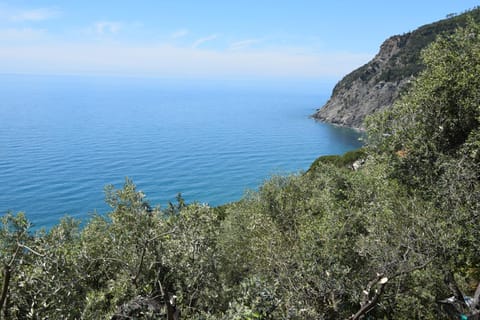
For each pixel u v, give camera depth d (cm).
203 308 819
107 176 10481
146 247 802
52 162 12150
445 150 1242
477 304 1030
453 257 1012
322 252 1070
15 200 8100
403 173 1272
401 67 19800
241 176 10581
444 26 19662
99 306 725
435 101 1239
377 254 1012
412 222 1027
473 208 1046
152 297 766
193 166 11994
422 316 1079
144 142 16962
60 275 614
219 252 954
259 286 723
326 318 992
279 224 1552
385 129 1345
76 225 1043
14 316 579
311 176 2400
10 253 593
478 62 1223
